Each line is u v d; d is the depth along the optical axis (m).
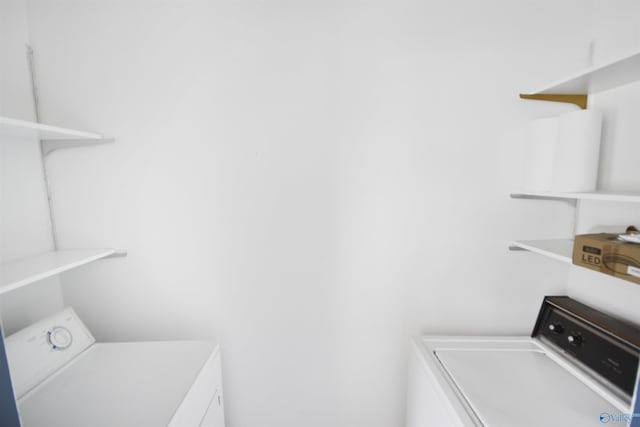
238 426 1.38
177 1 1.16
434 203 1.27
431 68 1.20
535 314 1.33
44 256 1.14
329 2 1.17
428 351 1.15
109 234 1.27
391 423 1.38
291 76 1.20
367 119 1.23
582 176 0.98
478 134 1.23
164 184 1.25
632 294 1.01
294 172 1.25
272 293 1.32
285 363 1.36
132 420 0.82
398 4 1.17
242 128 1.23
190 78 1.20
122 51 1.18
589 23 1.16
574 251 0.91
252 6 1.17
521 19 1.17
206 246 1.29
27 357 0.97
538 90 1.09
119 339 1.33
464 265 1.30
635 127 0.99
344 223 1.28
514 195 1.25
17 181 1.11
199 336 1.33
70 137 1.13
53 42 1.17
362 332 1.34
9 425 0.72
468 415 0.82
